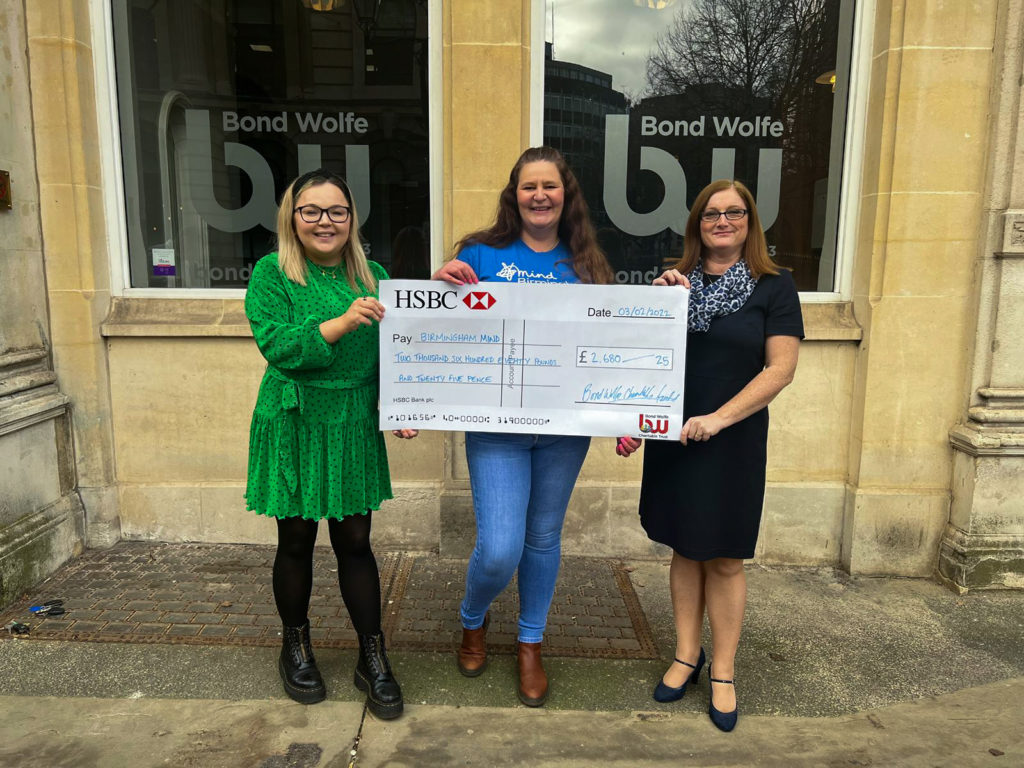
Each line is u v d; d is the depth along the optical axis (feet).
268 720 7.77
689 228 7.70
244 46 11.93
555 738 7.61
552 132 11.75
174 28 11.82
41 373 11.10
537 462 7.90
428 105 11.76
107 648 9.07
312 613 10.02
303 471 7.30
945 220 10.78
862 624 10.03
